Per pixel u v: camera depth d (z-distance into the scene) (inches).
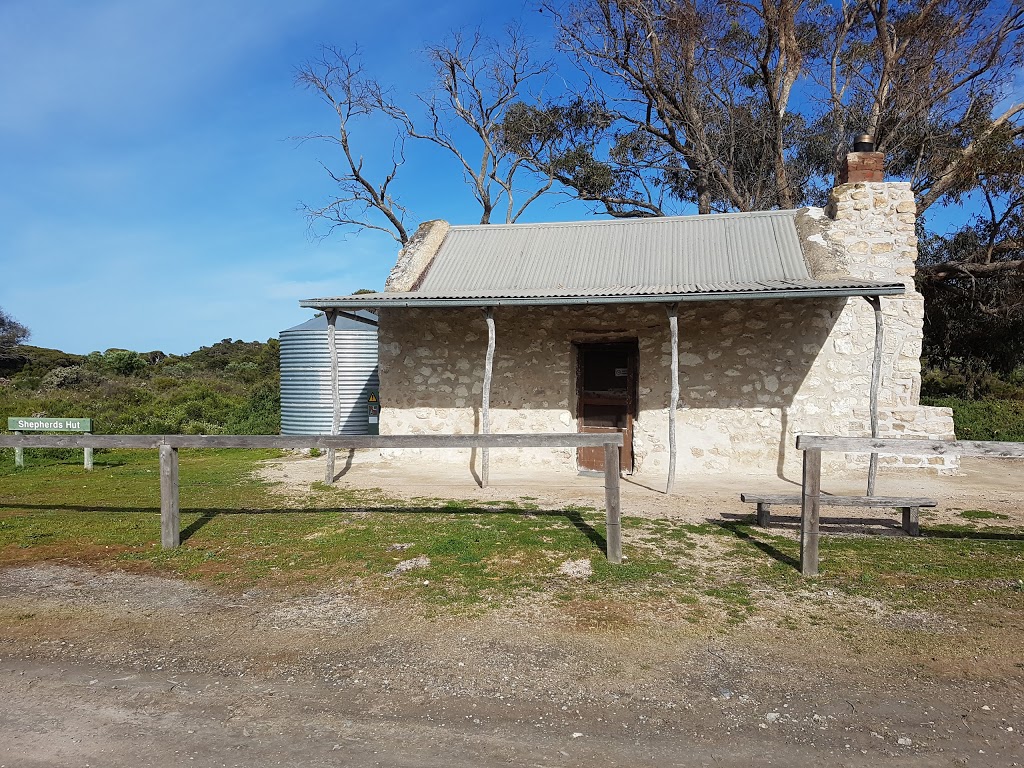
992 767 113.0
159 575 211.6
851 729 124.6
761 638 162.6
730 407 388.2
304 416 546.9
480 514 287.1
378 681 143.9
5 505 313.9
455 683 142.6
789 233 409.4
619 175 870.4
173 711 132.6
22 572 215.2
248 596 193.6
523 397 412.5
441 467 417.1
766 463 384.5
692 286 337.4
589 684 141.7
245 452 521.0
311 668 150.1
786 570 209.6
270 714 131.3
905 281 384.5
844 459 383.6
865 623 170.4
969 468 414.9
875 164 399.9
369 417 541.3
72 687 142.4
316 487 356.2
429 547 233.0
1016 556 222.5
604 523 269.3
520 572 208.7
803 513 206.1
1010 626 167.6
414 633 166.7
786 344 382.3
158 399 863.7
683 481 367.9
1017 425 586.6
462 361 419.5
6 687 142.5
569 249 435.2
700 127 795.4
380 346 430.3
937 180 677.3
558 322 406.6
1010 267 641.0
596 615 175.9
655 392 395.5
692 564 216.7
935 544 237.9
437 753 118.1
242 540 246.5
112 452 518.3
